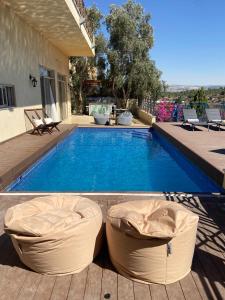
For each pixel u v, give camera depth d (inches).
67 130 392.8
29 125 352.5
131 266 86.5
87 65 719.7
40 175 249.1
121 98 746.2
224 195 157.6
